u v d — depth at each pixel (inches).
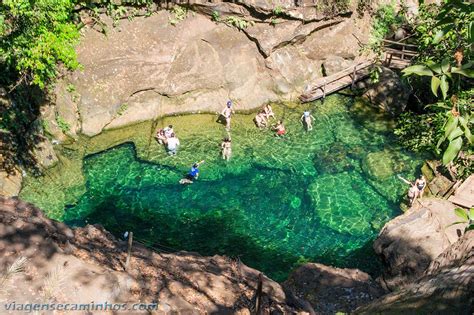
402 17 980.6
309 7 899.4
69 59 643.5
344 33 966.4
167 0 844.0
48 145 735.1
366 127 864.3
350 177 765.3
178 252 378.9
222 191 732.7
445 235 583.8
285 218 696.4
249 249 650.2
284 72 916.0
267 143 823.7
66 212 677.9
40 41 601.0
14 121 705.6
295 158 799.1
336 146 823.7
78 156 767.1
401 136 805.9
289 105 908.6
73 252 297.6
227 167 772.6
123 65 820.0
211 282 316.5
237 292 313.7
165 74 845.2
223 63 876.6
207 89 872.3
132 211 692.1
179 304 277.1
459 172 695.7
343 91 934.4
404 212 698.2
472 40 135.3
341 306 442.6
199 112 868.0
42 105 757.9
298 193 735.7
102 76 807.1
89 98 799.1
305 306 337.1
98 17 805.2
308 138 839.7
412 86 868.6
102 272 274.7
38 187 695.7
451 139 131.4
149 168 763.4
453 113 132.8
